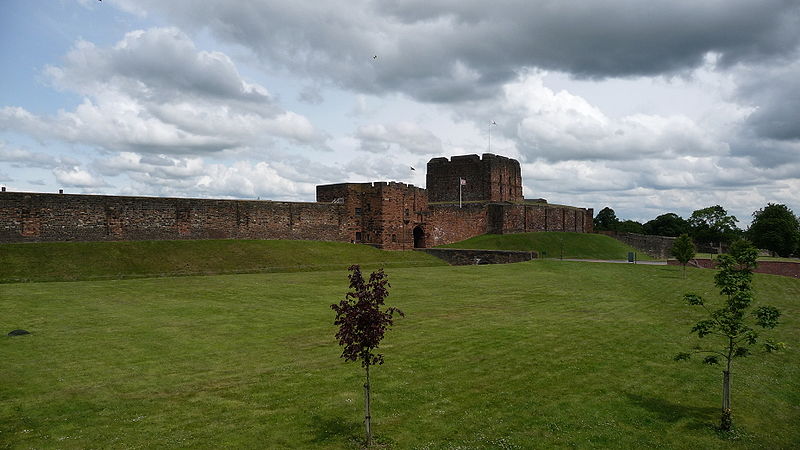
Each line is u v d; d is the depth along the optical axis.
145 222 58.78
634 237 113.81
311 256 63.47
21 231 50.22
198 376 19.34
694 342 25.77
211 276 48.84
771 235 114.19
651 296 41.50
